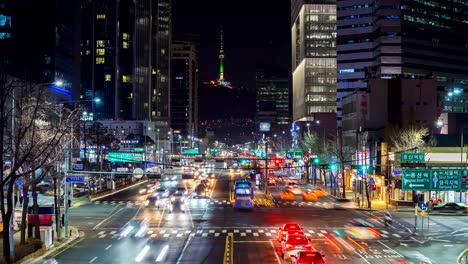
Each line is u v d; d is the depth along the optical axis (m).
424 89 126.75
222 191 115.88
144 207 84.06
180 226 63.44
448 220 70.81
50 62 144.25
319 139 140.75
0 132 43.12
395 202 86.88
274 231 59.53
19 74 93.81
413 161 68.38
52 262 35.38
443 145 88.38
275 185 131.38
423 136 92.81
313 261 36.41
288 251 41.62
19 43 141.12
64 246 50.66
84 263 42.25
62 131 54.69
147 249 48.47
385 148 93.62
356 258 44.53
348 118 140.00
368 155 98.19
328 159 117.19
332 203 91.75
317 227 63.19
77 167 94.25
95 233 58.59
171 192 103.38
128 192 113.06
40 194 96.69
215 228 61.88
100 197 100.94
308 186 126.56
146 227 62.78
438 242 53.78
